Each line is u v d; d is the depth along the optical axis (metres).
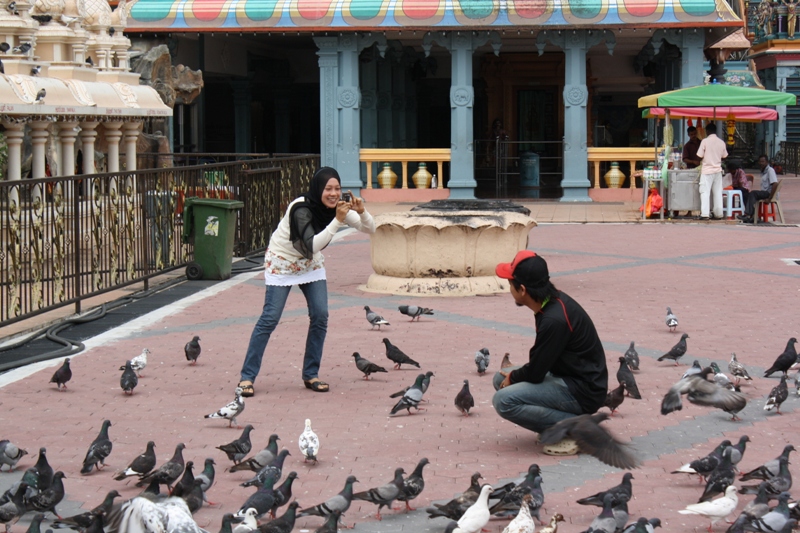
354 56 27.44
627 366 8.66
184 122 29.56
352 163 27.73
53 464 7.04
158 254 14.57
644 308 12.83
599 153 27.36
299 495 6.45
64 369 9.00
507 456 7.24
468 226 13.70
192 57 29.42
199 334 11.46
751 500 6.34
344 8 26.84
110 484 6.67
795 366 9.76
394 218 13.91
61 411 8.40
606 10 26.38
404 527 6.00
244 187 17.41
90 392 8.99
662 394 8.87
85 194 12.67
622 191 27.45
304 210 8.80
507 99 35.84
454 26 26.55
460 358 10.28
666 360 10.08
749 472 6.36
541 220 23.34
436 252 13.85
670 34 26.77
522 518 5.37
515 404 7.21
